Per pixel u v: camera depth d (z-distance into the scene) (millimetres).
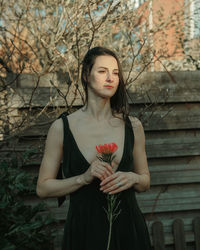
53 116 2363
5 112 2336
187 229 2545
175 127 2518
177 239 2438
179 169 2557
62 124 1342
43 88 2414
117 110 1425
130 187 1321
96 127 1337
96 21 2703
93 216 1275
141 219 1377
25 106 2369
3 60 2711
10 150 2340
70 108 2221
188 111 2537
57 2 2984
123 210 1299
